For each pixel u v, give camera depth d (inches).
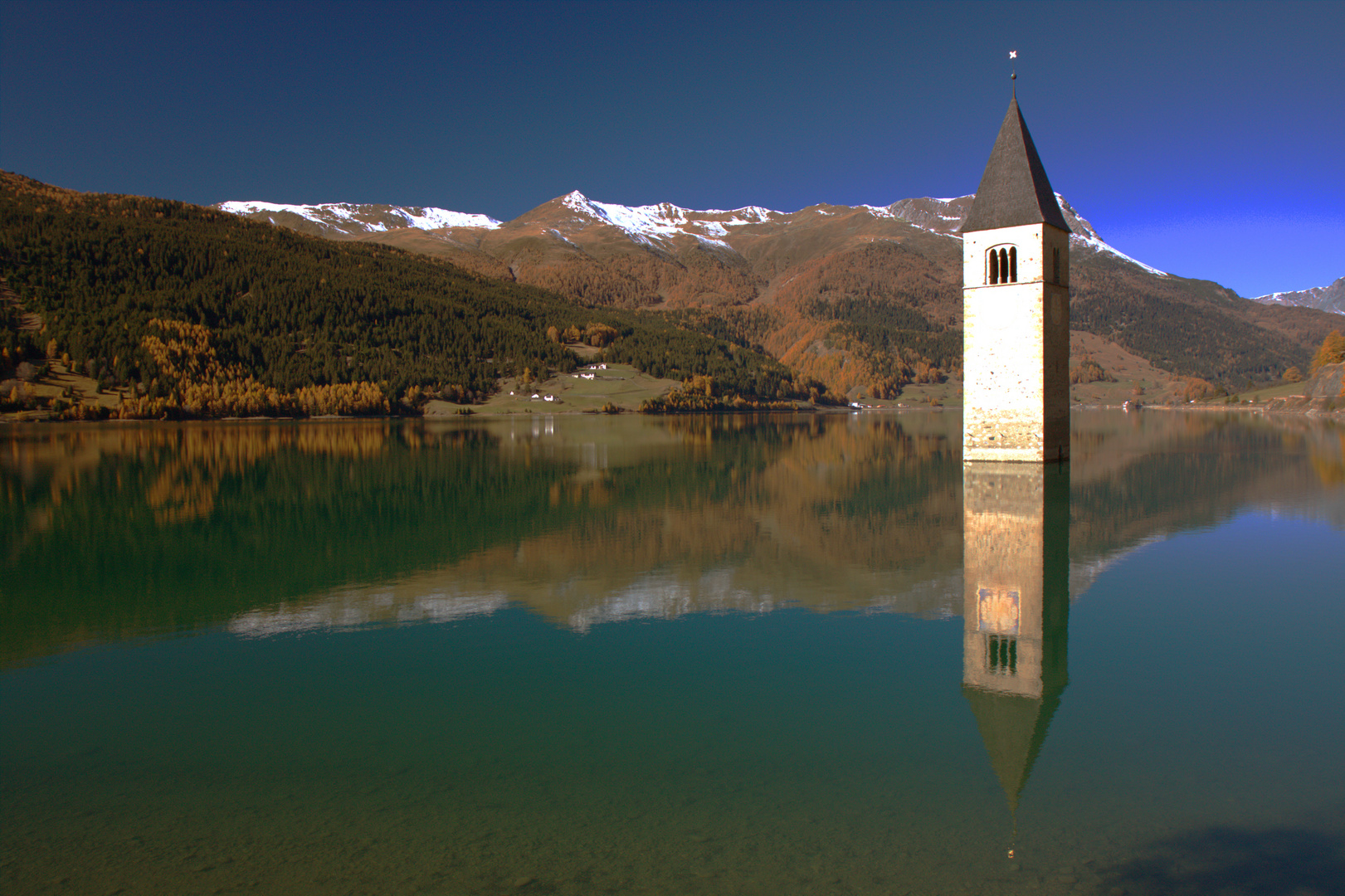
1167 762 472.1
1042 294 2165.4
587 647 716.7
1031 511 1456.7
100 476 2437.3
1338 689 587.5
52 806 443.8
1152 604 830.5
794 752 494.0
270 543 1277.1
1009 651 685.3
